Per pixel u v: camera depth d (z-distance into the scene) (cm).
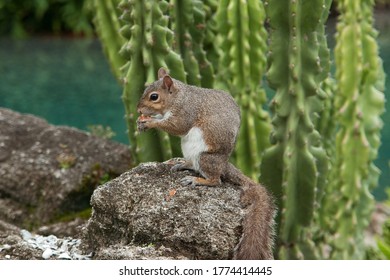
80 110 1761
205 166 647
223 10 892
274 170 800
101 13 985
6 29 2723
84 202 1011
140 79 814
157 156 828
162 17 801
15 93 1884
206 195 639
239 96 905
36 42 2606
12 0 2702
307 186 792
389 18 2661
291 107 779
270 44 776
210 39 957
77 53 2388
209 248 618
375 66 901
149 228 633
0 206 1009
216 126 645
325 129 932
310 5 757
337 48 894
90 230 680
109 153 1036
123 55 823
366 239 1112
